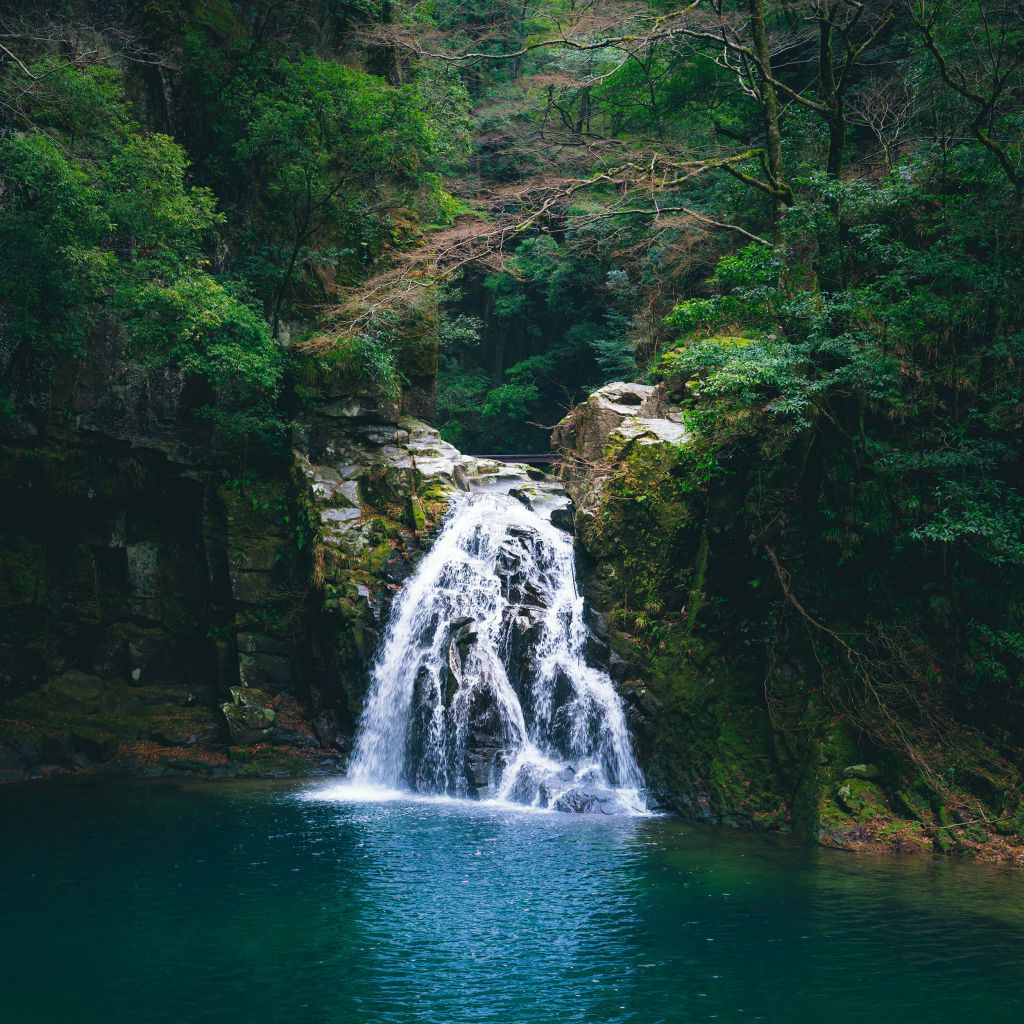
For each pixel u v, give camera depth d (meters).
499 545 18.42
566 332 40.94
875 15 21.75
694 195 26.00
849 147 21.31
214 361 18.84
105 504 20.22
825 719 14.04
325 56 23.91
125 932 9.19
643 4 23.03
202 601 20.56
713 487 15.84
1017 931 9.34
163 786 16.50
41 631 19.03
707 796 14.43
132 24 21.69
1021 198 14.06
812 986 8.02
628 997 7.80
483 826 13.65
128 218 18.17
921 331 14.24
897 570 14.33
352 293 21.92
